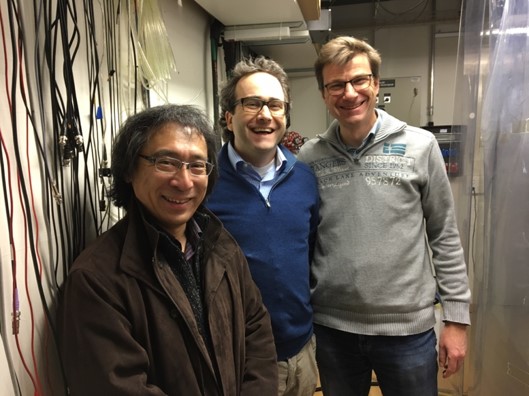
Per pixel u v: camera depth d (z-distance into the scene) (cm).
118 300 86
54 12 105
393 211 135
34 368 95
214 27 255
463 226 189
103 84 131
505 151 161
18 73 92
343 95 136
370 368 153
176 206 98
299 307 133
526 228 154
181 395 89
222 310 103
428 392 141
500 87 160
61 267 108
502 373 167
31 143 96
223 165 136
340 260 139
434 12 374
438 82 392
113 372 80
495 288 169
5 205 87
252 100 130
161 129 96
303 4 220
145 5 155
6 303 86
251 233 129
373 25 388
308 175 146
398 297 134
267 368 111
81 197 117
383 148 140
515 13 152
